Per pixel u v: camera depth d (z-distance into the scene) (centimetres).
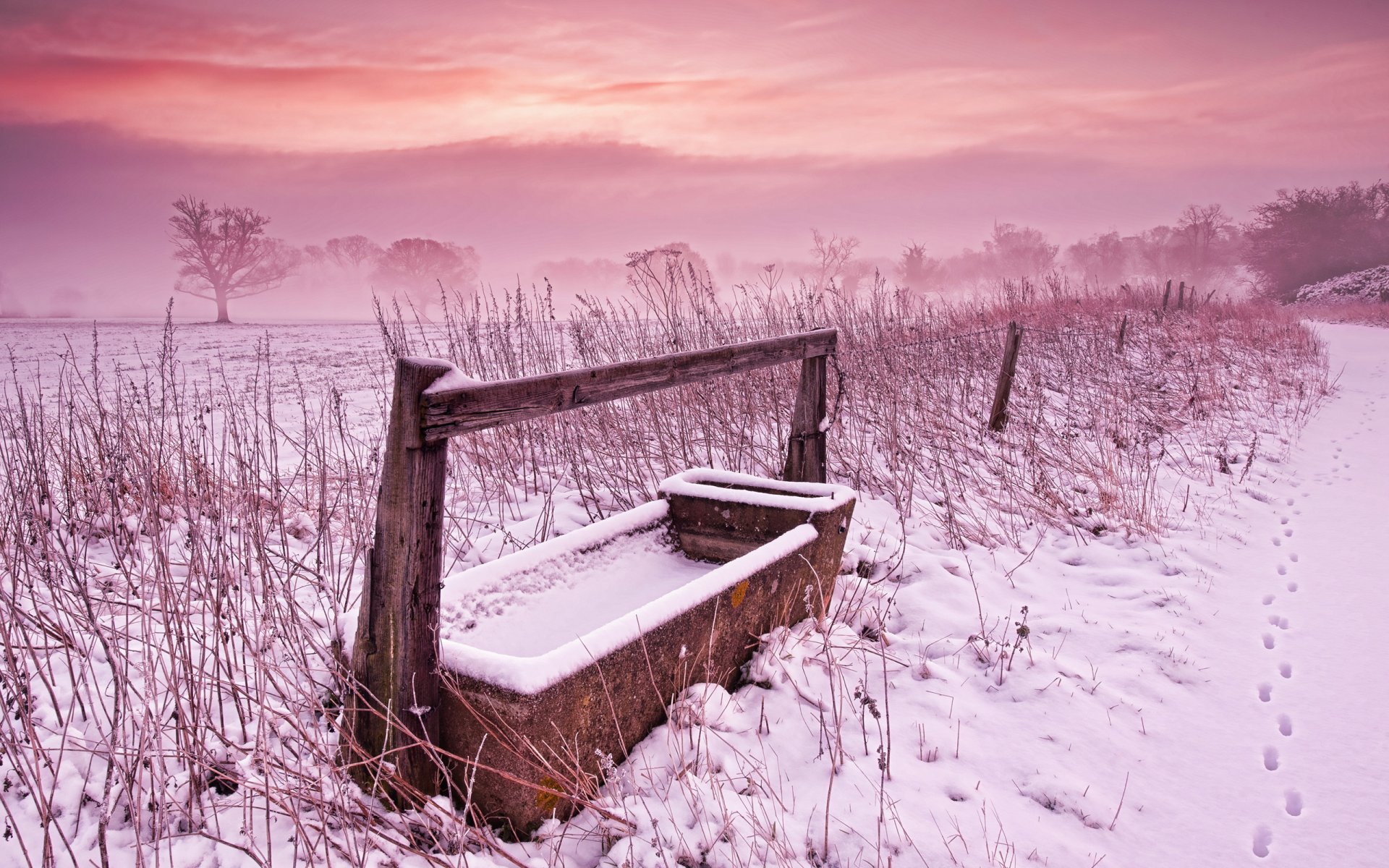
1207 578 472
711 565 407
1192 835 261
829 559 393
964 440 696
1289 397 1094
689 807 250
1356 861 247
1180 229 8175
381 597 234
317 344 2191
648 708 278
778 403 658
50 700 280
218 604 275
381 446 618
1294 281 5625
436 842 224
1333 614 427
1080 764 296
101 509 425
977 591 443
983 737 310
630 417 641
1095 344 1124
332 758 254
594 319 713
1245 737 317
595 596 347
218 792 244
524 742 226
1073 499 590
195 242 5344
